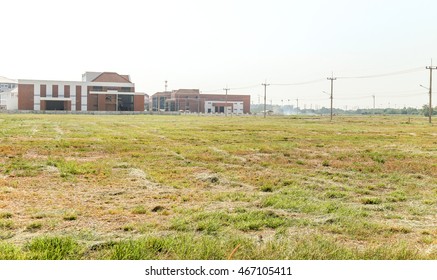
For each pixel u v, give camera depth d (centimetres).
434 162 1925
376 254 640
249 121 7138
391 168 1697
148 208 959
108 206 977
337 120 8194
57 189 1156
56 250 627
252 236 756
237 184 1292
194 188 1227
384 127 5394
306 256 626
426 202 1082
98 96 11106
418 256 636
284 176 1458
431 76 6475
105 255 622
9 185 1184
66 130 3822
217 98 15375
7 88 17812
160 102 17250
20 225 792
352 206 1019
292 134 3853
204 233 773
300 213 938
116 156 1950
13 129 3741
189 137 3250
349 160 1975
